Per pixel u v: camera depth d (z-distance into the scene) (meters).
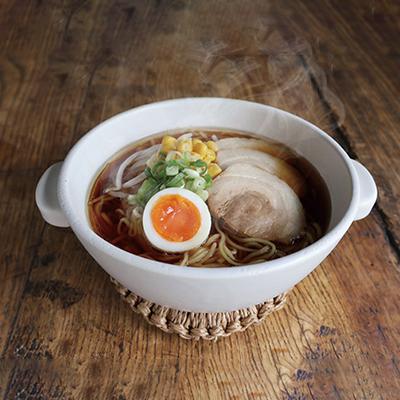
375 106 0.60
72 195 0.38
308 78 0.63
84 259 0.45
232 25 0.72
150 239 0.40
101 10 0.75
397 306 0.42
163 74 0.64
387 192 0.50
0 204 0.49
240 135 0.48
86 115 0.58
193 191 0.42
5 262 0.45
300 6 0.76
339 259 0.45
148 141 0.47
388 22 0.74
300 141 0.45
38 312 0.41
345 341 0.40
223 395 0.37
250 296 0.35
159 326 0.39
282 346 0.40
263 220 0.42
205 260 0.40
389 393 0.37
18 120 0.57
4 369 0.38
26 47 0.68
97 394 0.37
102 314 0.41
